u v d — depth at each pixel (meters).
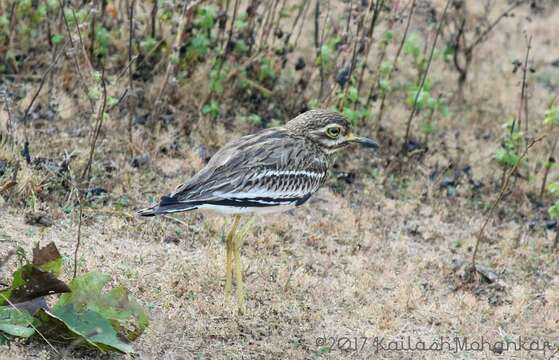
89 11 15.01
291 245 13.06
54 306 9.70
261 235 13.02
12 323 9.37
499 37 20.66
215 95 15.80
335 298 11.86
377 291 12.30
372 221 14.06
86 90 14.22
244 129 15.55
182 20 14.47
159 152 14.40
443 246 13.78
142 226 12.59
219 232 12.91
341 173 14.96
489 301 12.56
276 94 16.39
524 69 15.43
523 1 19.33
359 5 15.75
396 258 13.17
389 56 18.59
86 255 11.56
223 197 10.89
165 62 15.95
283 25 18.25
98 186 13.22
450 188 15.27
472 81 18.66
